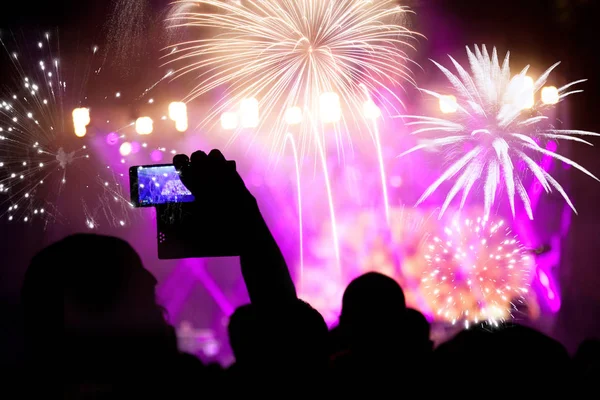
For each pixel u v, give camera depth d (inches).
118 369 68.7
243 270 78.9
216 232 88.6
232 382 77.0
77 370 68.4
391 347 92.5
